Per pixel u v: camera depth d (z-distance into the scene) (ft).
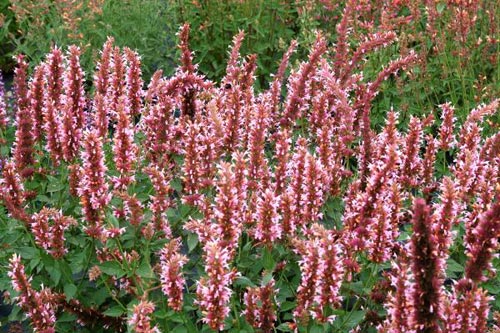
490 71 5.99
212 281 3.16
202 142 3.72
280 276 3.68
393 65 4.40
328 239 3.19
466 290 3.28
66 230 3.85
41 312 3.44
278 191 3.76
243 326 3.44
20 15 6.48
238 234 3.40
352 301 3.84
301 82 4.19
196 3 6.66
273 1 6.69
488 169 3.81
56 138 3.84
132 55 4.10
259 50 6.76
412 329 3.01
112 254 3.56
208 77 6.98
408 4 5.79
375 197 3.42
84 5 6.68
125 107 3.91
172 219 3.95
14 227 3.79
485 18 5.92
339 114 4.37
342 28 4.89
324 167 3.92
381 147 3.86
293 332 3.43
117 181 3.72
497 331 3.26
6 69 7.20
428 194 4.09
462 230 3.87
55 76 4.05
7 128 5.06
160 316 3.41
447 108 4.11
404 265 3.10
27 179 3.97
